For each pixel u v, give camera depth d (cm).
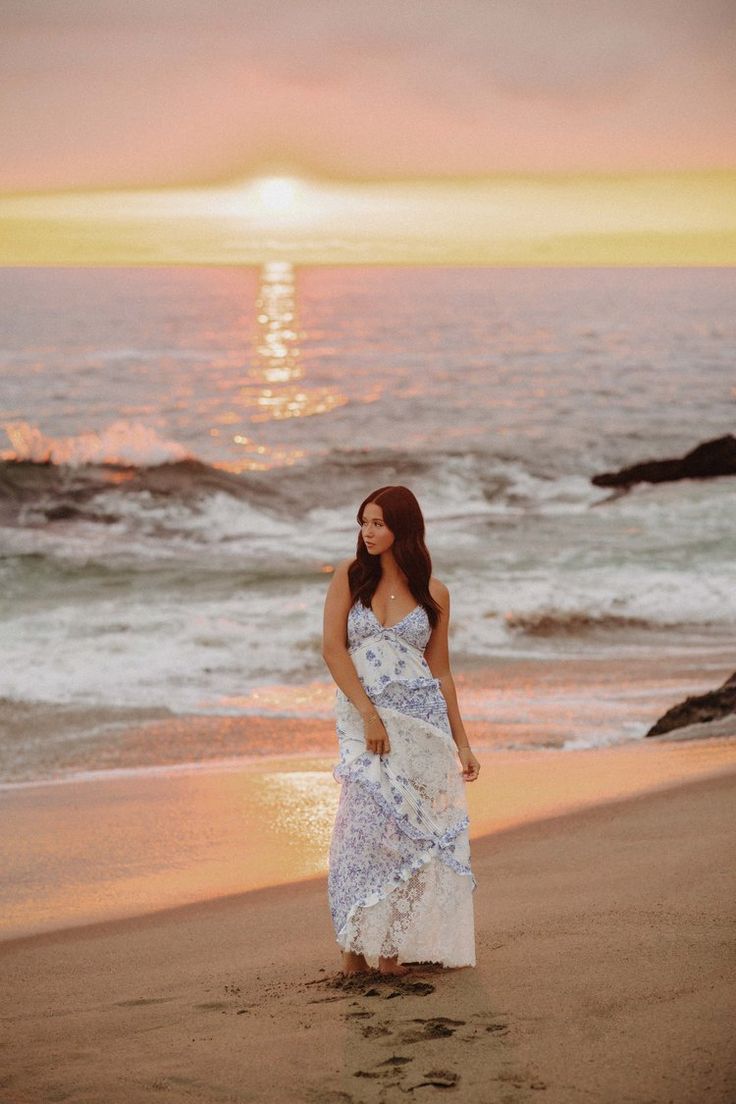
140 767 825
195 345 4603
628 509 1998
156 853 619
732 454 2288
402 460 2530
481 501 2231
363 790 370
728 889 438
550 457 2612
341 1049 308
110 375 3709
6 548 1745
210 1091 290
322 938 448
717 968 344
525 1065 288
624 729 902
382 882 365
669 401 3438
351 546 1828
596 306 6762
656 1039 295
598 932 397
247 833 653
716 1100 259
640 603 1378
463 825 376
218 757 852
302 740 899
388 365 4153
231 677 1098
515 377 3891
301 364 4147
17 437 2302
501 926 418
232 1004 362
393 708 373
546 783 714
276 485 2280
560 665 1139
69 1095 296
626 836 560
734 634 1267
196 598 1441
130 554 1728
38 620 1319
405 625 380
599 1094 268
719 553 1636
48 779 797
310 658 1170
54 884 570
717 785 663
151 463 2217
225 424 2930
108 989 404
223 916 503
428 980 359
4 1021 375
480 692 1035
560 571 1543
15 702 1001
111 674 1101
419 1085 281
